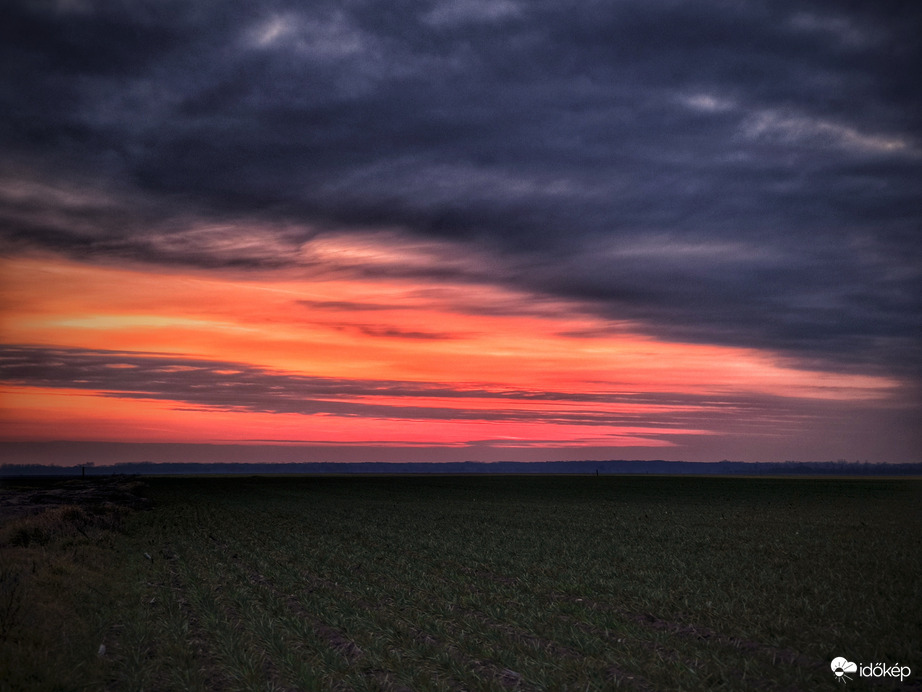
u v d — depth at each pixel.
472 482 119.12
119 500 59.75
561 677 10.60
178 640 12.37
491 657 11.64
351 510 50.69
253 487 95.56
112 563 21.72
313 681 10.12
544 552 25.52
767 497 69.75
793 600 16.12
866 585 18.23
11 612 13.06
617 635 13.11
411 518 42.84
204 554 25.08
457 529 35.25
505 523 39.00
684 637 13.07
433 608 15.45
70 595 15.85
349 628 13.51
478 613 15.21
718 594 16.88
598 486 99.19
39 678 10.30
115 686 10.36
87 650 11.68
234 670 10.64
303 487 95.88
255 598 16.72
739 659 11.61
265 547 27.42
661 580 19.11
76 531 28.92
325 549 26.72
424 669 11.02
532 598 16.53
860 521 40.44
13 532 26.16
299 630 13.26
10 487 84.75
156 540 29.25
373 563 22.83
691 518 42.50
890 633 13.28
